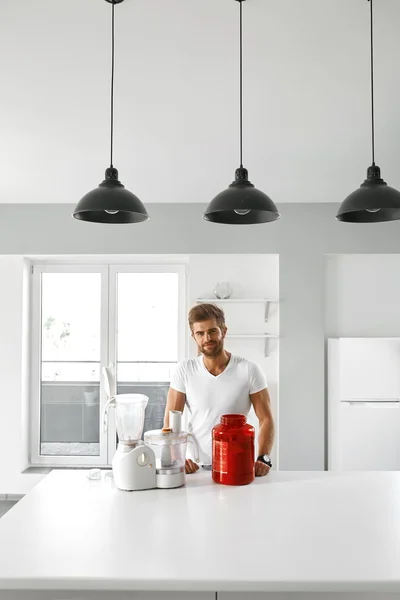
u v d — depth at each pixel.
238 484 2.23
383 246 4.81
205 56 2.50
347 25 2.27
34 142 3.49
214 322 2.64
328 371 4.86
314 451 4.78
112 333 5.51
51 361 5.53
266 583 1.42
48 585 1.44
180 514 1.89
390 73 2.64
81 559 1.54
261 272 5.15
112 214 2.64
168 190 4.49
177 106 2.99
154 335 5.52
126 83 2.74
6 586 1.43
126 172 4.05
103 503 2.01
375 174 2.43
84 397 5.52
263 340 5.11
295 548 1.61
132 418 2.24
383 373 4.52
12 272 5.26
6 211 4.87
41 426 5.52
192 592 1.51
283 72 2.64
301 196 4.64
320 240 4.84
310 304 4.84
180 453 2.24
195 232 4.87
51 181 4.25
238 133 3.36
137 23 2.25
